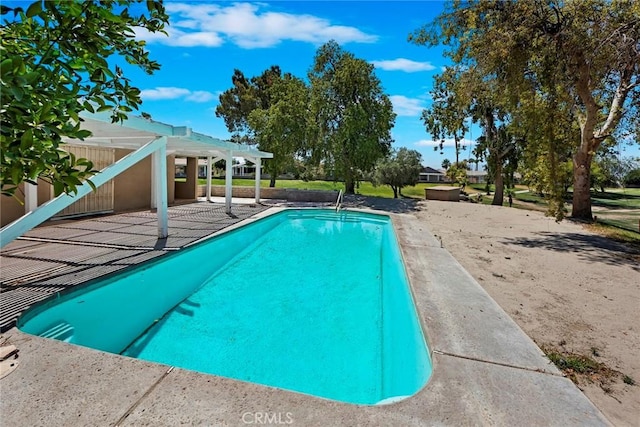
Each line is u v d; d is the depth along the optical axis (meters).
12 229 3.99
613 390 2.55
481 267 5.95
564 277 5.48
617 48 7.49
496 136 20.70
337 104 20.50
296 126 20.42
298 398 2.22
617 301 4.43
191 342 4.34
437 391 2.35
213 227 9.38
